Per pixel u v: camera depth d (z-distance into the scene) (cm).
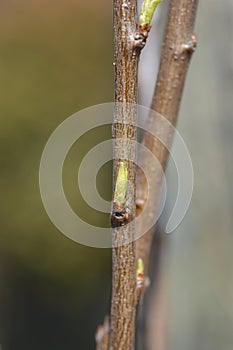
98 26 165
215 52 55
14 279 123
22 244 126
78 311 118
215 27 55
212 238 56
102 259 125
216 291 56
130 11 25
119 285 26
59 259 125
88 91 153
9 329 114
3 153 136
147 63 42
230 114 55
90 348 111
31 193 132
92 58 159
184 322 56
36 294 122
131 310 27
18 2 164
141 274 27
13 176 134
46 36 159
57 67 155
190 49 29
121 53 25
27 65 153
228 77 55
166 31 30
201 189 56
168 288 55
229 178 56
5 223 129
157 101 30
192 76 56
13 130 139
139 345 52
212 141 55
